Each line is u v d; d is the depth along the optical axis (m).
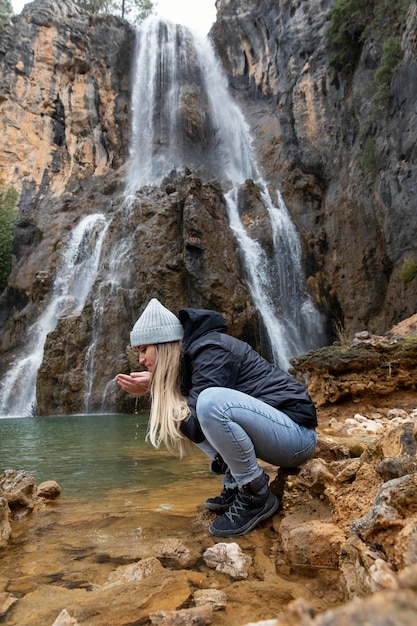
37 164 24.86
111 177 24.61
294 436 2.28
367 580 1.30
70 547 2.10
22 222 21.45
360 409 5.96
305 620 0.60
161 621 1.38
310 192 20.83
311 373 6.55
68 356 14.24
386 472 1.90
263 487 2.22
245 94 28.97
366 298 17.64
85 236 19.23
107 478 3.63
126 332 14.55
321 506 2.21
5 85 24.88
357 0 19.20
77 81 26.86
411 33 15.16
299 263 19.42
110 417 11.46
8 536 2.21
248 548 2.03
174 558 1.93
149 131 26.94
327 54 21.92
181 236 16.16
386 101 16.47
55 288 18.33
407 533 1.27
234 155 26.39
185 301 15.25
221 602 1.51
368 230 17.86
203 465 4.12
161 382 2.32
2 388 16.11
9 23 25.91
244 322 15.45
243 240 18.33
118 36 28.20
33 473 3.89
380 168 16.80
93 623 1.42
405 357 5.92
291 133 23.23
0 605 1.54
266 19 27.22
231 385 2.32
